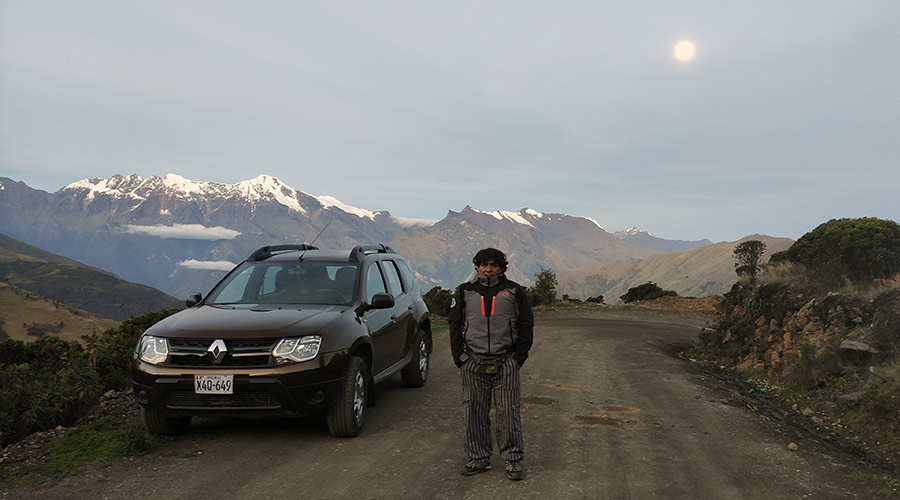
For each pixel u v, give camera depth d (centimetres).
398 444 550
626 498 421
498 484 447
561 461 509
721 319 1524
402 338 755
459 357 468
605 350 1349
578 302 3553
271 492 422
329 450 527
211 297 650
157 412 526
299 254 720
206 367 512
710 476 475
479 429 471
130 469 469
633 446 562
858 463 536
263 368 511
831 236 1275
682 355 1381
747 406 785
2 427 547
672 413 717
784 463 516
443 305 2172
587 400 781
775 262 1548
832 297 1041
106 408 669
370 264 719
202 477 452
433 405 720
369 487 435
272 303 632
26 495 409
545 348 1352
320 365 529
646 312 2873
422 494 423
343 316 590
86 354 768
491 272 462
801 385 866
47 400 589
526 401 766
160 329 543
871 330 887
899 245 1168
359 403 582
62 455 498
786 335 1078
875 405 667
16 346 818
